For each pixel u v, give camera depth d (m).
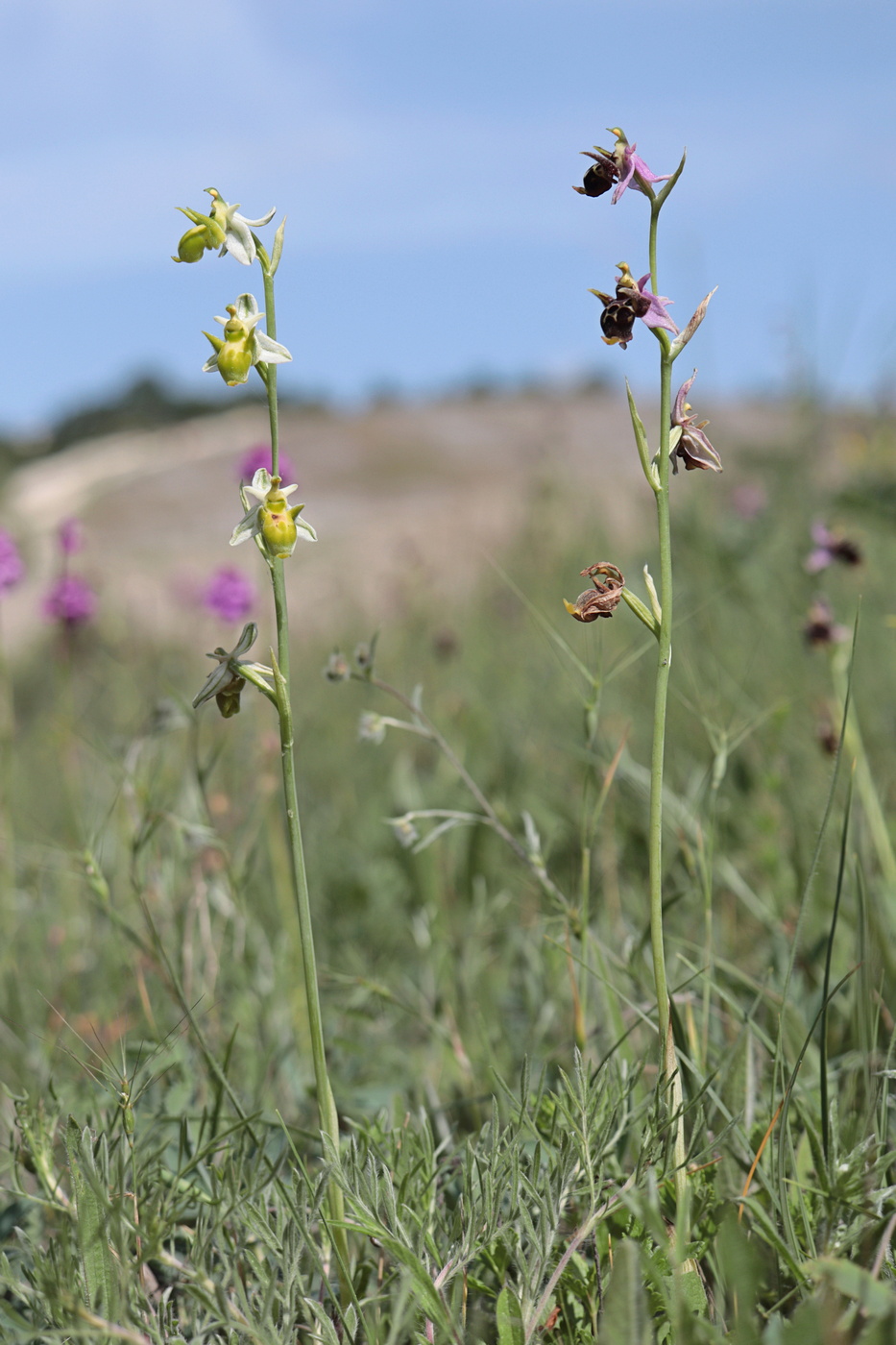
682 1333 0.61
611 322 0.66
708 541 1.82
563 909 0.86
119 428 11.84
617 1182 0.72
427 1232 0.69
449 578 3.32
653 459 0.67
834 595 1.58
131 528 4.97
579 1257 0.70
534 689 1.75
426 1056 0.97
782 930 0.97
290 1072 0.92
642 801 1.09
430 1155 0.73
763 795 1.12
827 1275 0.63
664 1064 0.68
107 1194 0.68
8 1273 0.70
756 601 1.58
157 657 2.20
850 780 0.73
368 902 1.32
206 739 1.40
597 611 0.67
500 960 1.15
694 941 0.99
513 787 1.37
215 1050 0.89
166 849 1.03
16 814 1.43
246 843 1.02
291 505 0.66
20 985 1.05
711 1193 0.69
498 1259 0.70
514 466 5.64
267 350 0.66
